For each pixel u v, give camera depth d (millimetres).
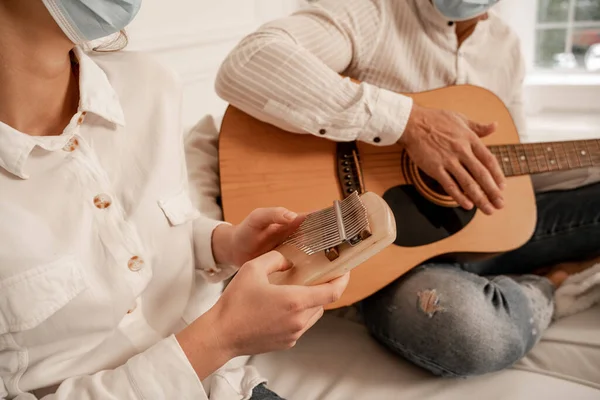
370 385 1062
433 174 1190
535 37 2379
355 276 1157
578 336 1168
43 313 652
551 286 1293
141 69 827
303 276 725
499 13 2271
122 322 758
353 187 1205
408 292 1121
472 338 1038
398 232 1210
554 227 1440
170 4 1407
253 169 1181
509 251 1422
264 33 1187
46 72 672
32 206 671
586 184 1520
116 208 737
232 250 890
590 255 1457
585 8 2283
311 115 1146
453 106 1352
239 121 1206
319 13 1266
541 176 1538
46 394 705
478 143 1192
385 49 1308
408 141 1200
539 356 1144
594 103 2314
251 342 699
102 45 840
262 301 687
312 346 1183
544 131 2262
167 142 812
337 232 719
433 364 1071
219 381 844
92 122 751
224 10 1635
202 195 1135
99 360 731
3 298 639
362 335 1219
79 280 682
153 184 784
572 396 1014
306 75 1135
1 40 629
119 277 719
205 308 971
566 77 2359
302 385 1062
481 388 1052
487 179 1172
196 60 1520
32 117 698
